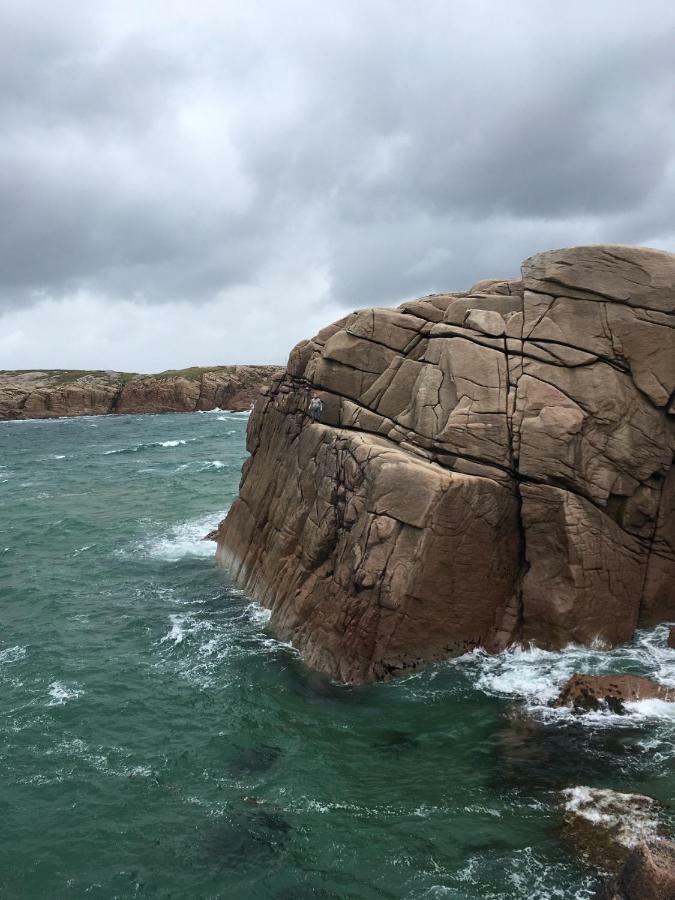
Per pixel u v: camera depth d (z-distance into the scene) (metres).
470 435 19.56
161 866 12.45
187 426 118.56
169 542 34.28
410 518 18.38
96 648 21.84
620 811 12.62
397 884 11.58
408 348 23.14
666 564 19.64
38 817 13.87
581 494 19.11
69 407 156.12
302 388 26.36
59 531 37.78
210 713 17.50
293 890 11.68
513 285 22.62
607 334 19.50
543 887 11.10
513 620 19.30
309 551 21.58
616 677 16.72
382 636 18.27
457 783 13.98
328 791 14.11
